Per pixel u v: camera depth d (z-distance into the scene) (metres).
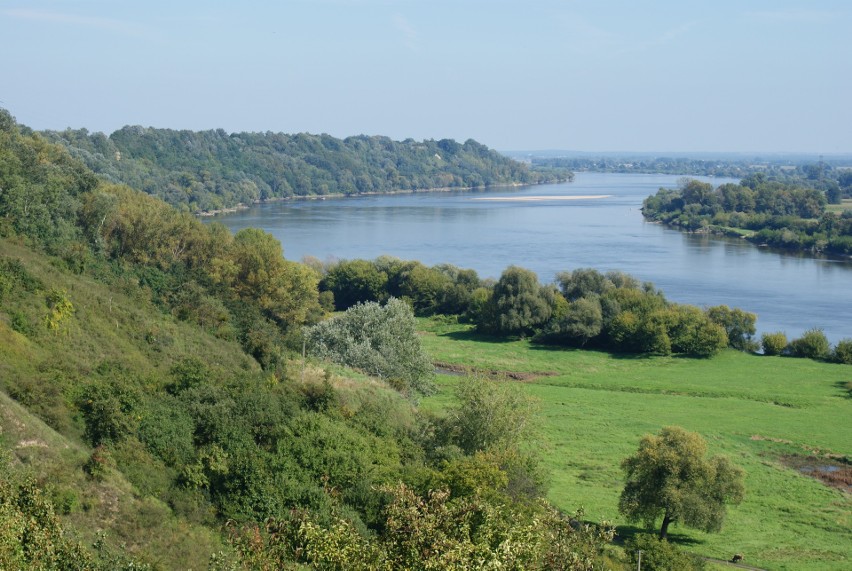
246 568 29.39
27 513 29.02
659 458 55.09
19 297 55.09
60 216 81.81
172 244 96.75
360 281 149.62
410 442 56.59
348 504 41.16
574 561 24.08
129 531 34.66
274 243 117.44
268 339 77.56
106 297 68.12
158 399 48.66
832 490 65.31
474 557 23.27
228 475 40.88
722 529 57.66
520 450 65.94
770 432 81.00
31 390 41.94
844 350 113.75
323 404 58.16
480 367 110.75
